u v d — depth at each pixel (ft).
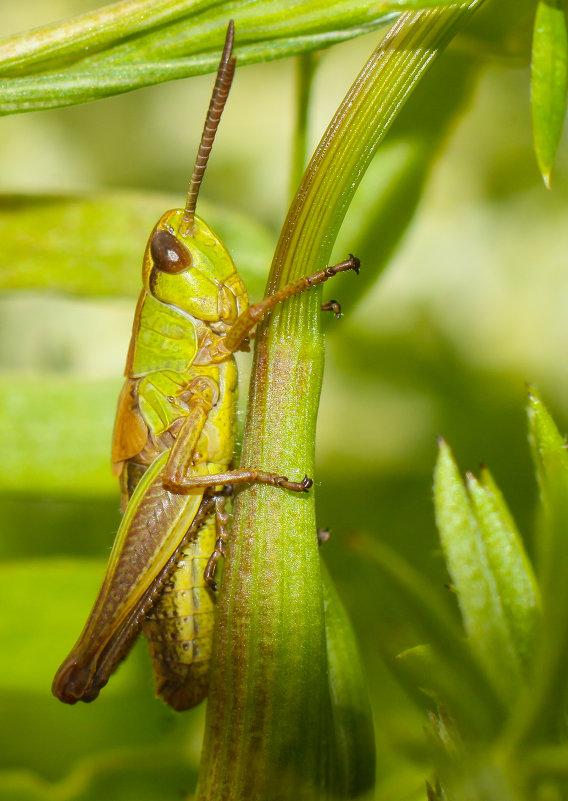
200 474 0.35
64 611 0.35
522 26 0.34
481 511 0.30
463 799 0.30
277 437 0.31
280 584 0.30
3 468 0.37
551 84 0.30
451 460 0.31
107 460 0.37
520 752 0.29
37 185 0.53
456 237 0.47
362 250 0.36
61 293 0.37
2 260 0.37
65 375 0.38
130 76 0.30
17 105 0.30
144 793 0.35
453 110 0.36
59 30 0.30
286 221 0.31
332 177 0.30
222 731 0.31
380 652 0.30
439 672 0.30
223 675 0.31
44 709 0.37
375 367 0.45
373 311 0.46
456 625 0.30
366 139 0.30
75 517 0.42
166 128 0.54
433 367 0.45
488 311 0.47
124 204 0.37
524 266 0.47
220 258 0.35
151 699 0.37
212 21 0.30
